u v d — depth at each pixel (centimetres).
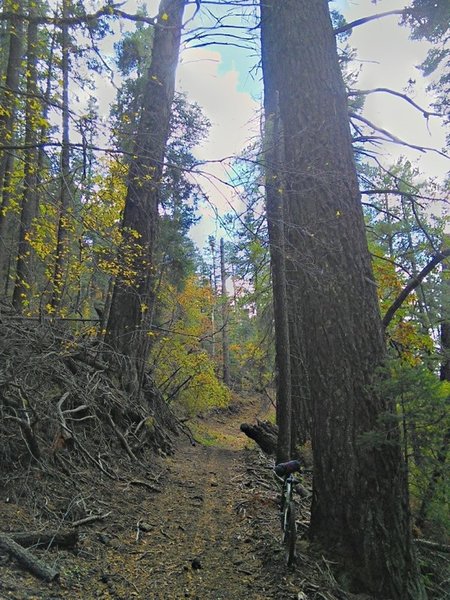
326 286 500
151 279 990
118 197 928
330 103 539
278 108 588
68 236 935
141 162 528
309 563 438
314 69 547
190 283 2084
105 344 850
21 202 1119
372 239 1004
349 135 546
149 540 483
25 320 743
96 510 515
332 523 462
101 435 718
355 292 498
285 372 785
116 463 705
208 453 1100
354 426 465
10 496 454
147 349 1081
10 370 551
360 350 481
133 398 912
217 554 468
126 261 890
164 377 1549
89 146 384
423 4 720
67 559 388
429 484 475
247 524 563
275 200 558
